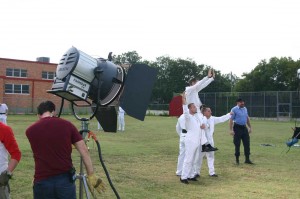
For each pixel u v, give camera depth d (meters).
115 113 4.85
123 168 11.11
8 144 5.01
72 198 4.48
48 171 4.41
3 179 4.96
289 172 11.27
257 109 49.72
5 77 52.75
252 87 75.88
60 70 4.41
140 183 9.29
